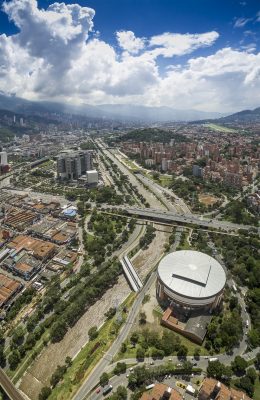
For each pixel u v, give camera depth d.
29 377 181.38
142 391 165.50
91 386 171.12
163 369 176.88
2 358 190.00
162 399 156.75
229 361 186.75
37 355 195.38
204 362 185.88
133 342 199.38
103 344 198.62
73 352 197.62
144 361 186.00
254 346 197.62
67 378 177.00
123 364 179.88
